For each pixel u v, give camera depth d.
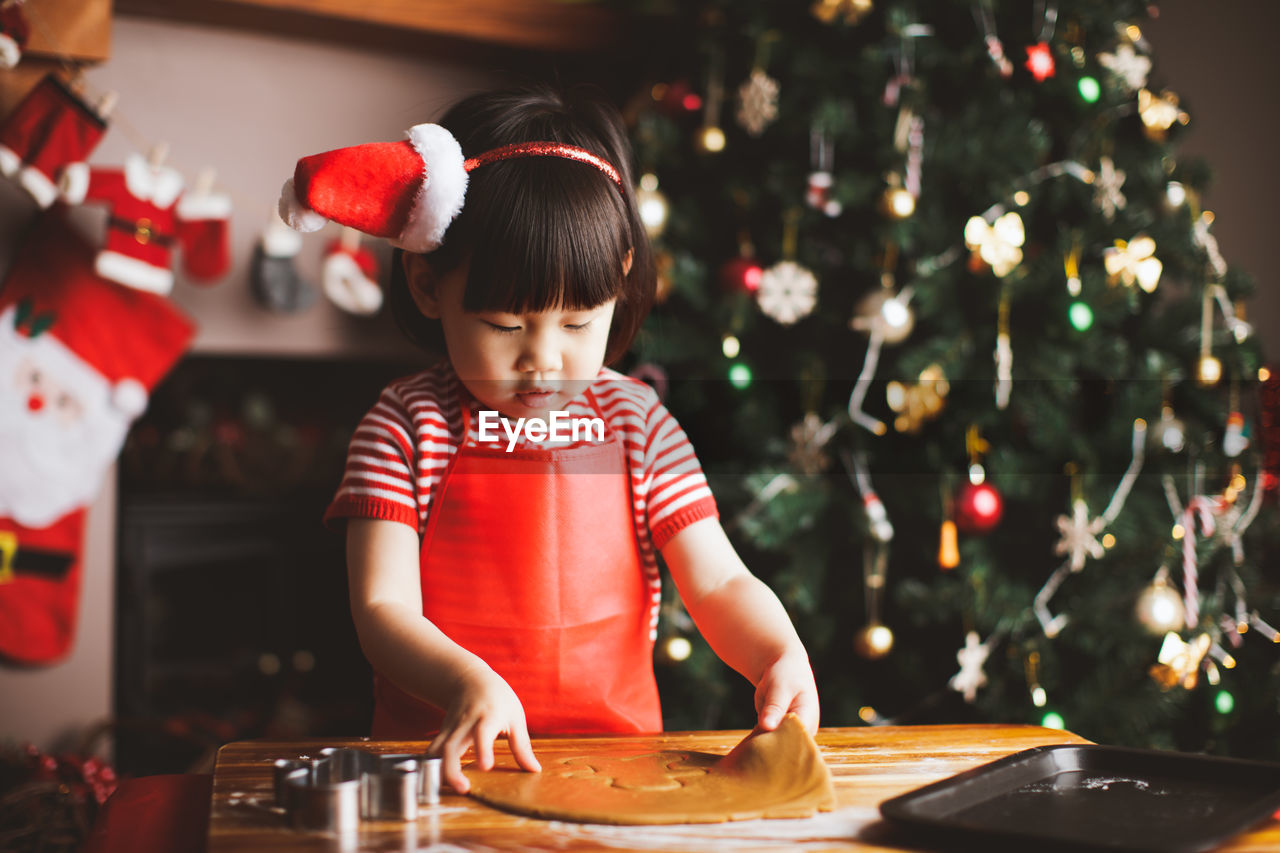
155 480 2.26
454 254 0.71
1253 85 2.59
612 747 0.66
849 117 1.73
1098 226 1.72
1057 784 0.56
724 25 1.86
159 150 1.85
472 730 0.59
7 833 1.43
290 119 2.08
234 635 2.36
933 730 0.71
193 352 2.06
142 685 2.17
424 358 2.19
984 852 0.46
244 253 2.06
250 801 0.53
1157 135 1.80
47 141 1.76
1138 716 1.57
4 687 1.94
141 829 0.55
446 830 0.49
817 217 1.77
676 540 0.84
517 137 0.74
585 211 0.71
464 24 2.05
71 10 1.82
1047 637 1.63
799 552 1.72
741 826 0.49
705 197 1.91
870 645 1.62
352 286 2.05
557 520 0.81
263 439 2.40
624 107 2.28
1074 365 1.68
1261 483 1.69
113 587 2.03
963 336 1.65
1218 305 1.84
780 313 1.68
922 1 1.74
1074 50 1.76
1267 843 0.46
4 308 1.90
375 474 0.79
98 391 1.95
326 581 2.41
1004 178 1.66
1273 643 1.73
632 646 0.84
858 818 0.50
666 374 1.81
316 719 2.34
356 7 1.96
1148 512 1.65
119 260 1.82
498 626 0.80
